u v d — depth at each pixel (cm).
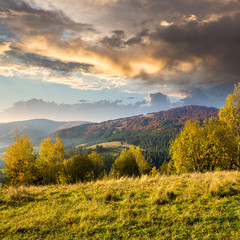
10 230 469
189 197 625
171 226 457
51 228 477
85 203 645
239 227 434
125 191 745
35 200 698
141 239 412
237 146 1992
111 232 445
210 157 1852
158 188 707
